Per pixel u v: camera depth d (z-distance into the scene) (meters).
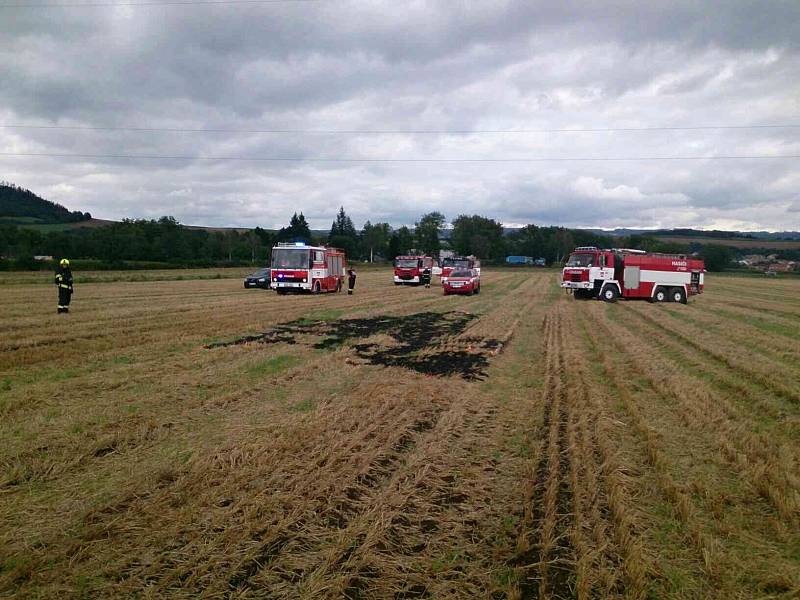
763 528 5.13
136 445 6.77
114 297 28.17
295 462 6.24
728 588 4.19
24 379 9.75
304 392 9.56
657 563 4.48
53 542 4.55
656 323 21.11
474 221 127.69
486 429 7.84
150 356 12.18
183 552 4.46
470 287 35.31
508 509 5.41
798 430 7.97
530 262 120.25
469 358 13.18
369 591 4.11
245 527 4.84
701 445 7.24
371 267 94.56
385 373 11.37
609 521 5.14
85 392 9.01
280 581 4.17
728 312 26.52
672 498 5.65
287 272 32.00
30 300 25.39
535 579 4.28
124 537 4.66
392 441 7.12
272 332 16.61
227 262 75.31
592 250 32.09
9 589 3.96
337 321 19.95
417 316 22.20
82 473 5.90
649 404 9.17
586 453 6.70
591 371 11.98
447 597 4.06
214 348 13.32
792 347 15.31
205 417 7.96
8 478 5.62
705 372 11.98
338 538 4.75
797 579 4.31
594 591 4.14
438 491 5.77
